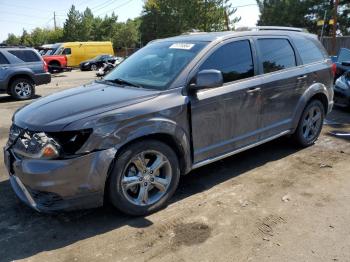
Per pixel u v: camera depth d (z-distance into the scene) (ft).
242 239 10.85
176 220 11.94
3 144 21.09
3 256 10.32
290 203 12.94
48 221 12.08
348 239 10.76
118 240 10.94
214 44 13.94
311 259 9.90
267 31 16.39
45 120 11.00
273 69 15.96
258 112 15.25
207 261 9.89
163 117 11.98
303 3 125.90
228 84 14.01
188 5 106.42
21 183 11.18
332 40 83.97
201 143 13.39
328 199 13.20
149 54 15.20
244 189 14.11
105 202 13.08
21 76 40.60
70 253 10.39
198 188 14.26
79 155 10.52
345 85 26.61
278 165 16.48
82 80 64.59
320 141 19.93
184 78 12.88
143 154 11.80
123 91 12.79
